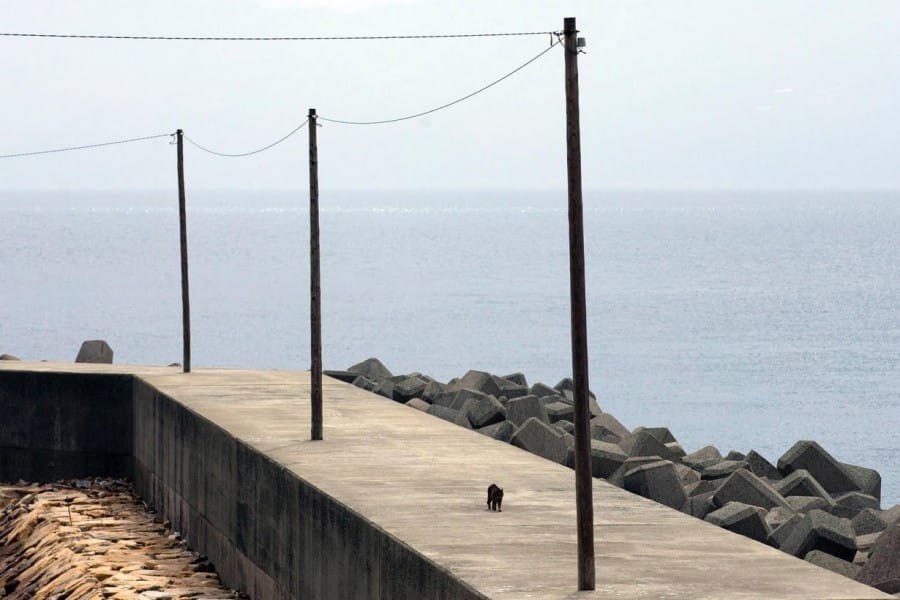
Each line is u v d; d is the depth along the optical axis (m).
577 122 41.06
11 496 95.06
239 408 81.06
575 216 41.19
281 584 60.62
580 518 40.31
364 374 118.38
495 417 91.44
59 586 70.81
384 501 53.50
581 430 40.78
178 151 102.06
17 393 99.44
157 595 64.94
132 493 95.25
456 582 41.34
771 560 43.94
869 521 64.75
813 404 168.25
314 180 73.12
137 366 108.81
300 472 59.75
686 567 43.00
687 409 166.38
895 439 145.12
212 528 73.56
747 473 68.69
